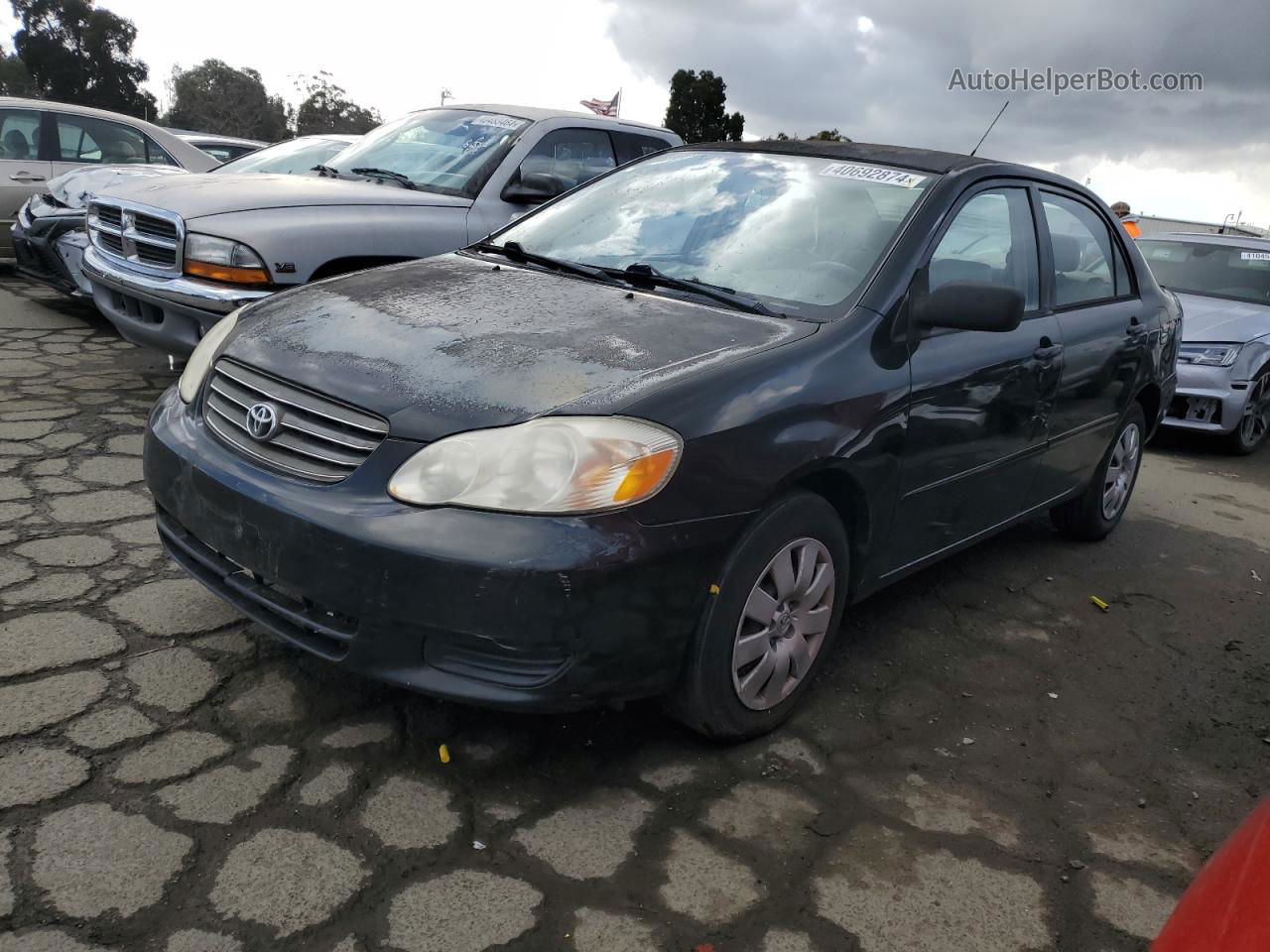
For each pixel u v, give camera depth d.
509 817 2.40
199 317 4.89
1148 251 9.23
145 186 5.38
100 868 2.10
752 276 3.20
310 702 2.77
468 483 2.29
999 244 3.66
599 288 3.18
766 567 2.64
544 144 6.06
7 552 3.48
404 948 1.98
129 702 2.69
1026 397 3.64
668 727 2.86
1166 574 4.73
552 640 2.26
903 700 3.20
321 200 5.21
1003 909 2.30
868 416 2.84
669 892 2.22
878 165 3.59
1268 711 3.45
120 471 4.39
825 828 2.50
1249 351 7.57
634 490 2.31
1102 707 3.34
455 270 3.44
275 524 2.42
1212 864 1.34
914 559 3.36
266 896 2.07
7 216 8.70
